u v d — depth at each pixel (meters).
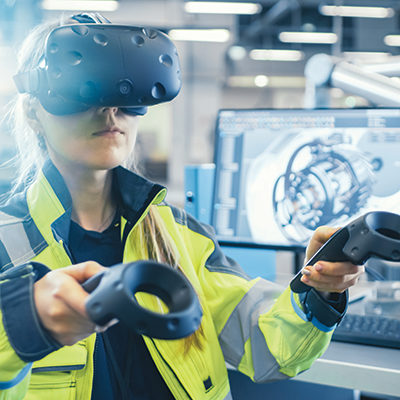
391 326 0.96
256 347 0.82
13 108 0.91
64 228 0.74
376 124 1.21
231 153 1.35
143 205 0.77
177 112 10.76
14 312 0.46
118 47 0.61
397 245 0.53
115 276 0.40
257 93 11.43
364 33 9.56
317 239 0.64
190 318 0.39
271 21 8.91
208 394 0.79
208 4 7.87
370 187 1.21
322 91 1.36
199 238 0.90
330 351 0.91
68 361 0.70
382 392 0.83
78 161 0.69
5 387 0.49
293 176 1.28
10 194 0.87
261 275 1.34
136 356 0.77
